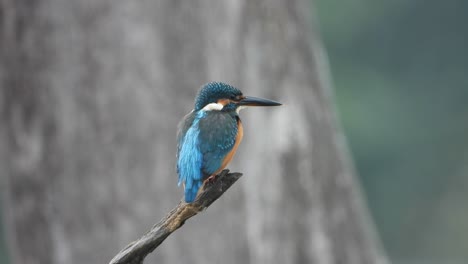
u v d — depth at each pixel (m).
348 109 39.06
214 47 15.35
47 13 15.14
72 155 15.34
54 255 15.75
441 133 40.03
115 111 15.23
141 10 15.12
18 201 15.86
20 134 15.57
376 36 41.81
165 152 15.29
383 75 41.38
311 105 16.16
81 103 15.27
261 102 10.02
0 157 15.95
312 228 15.86
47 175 15.49
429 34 41.72
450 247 39.28
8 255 35.66
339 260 16.12
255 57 15.63
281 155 15.68
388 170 39.50
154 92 15.23
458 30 41.41
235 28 15.52
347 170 16.69
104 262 15.56
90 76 15.20
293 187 15.77
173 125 15.25
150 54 15.17
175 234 15.59
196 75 15.27
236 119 9.73
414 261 39.31
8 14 15.24
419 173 39.50
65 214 15.52
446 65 41.56
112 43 15.16
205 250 15.60
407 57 41.81
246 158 15.59
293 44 16.03
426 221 39.44
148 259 15.63
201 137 9.20
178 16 15.21
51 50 15.21
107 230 15.46
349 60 41.69
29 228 15.85
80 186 15.41
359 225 16.55
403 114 40.19
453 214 39.31
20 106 15.48
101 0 15.10
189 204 8.49
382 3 41.06
